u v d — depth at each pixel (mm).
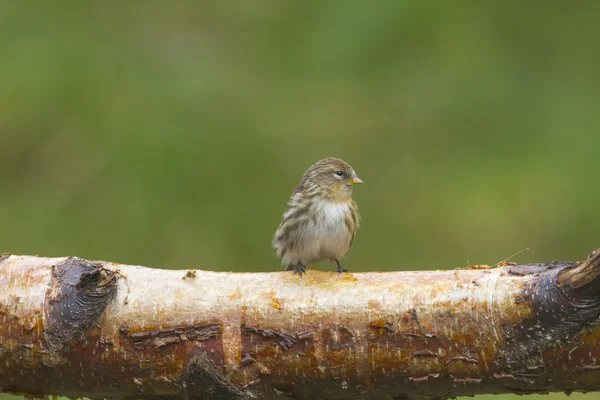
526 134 14000
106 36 13906
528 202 13320
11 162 13062
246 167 13367
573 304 5988
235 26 14594
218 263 12820
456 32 14367
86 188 12961
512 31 14750
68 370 6719
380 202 13562
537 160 13656
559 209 13250
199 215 12984
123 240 12703
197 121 13461
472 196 13406
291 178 13391
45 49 13383
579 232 13109
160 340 6629
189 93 13633
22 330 6668
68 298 6672
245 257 12914
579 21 14750
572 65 14477
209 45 14336
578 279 5938
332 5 14539
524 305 6195
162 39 14188
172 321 6660
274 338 6590
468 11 14609
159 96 13484
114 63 13617
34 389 6906
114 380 6719
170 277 6844
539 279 6230
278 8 14688
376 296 6570
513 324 6238
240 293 6727
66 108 13188
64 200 12844
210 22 14586
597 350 6105
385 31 14273
